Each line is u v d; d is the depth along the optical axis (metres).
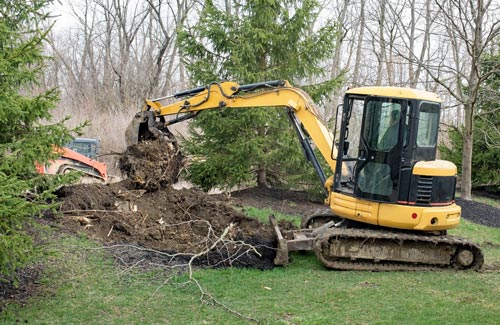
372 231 8.93
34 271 7.61
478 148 19.72
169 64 33.38
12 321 6.20
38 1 7.66
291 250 9.09
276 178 16.05
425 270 8.93
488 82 18.61
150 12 34.62
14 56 6.44
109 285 7.48
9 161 6.13
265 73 14.38
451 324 6.44
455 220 8.95
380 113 8.70
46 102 6.55
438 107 8.91
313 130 9.91
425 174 8.62
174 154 11.59
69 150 15.13
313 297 7.42
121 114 28.14
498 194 20.36
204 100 10.97
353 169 9.25
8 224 5.96
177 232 10.06
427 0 24.62
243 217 10.86
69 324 6.25
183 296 7.32
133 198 10.69
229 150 14.35
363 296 7.49
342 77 15.02
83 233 9.16
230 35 14.73
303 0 14.51
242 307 7.00
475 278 8.50
